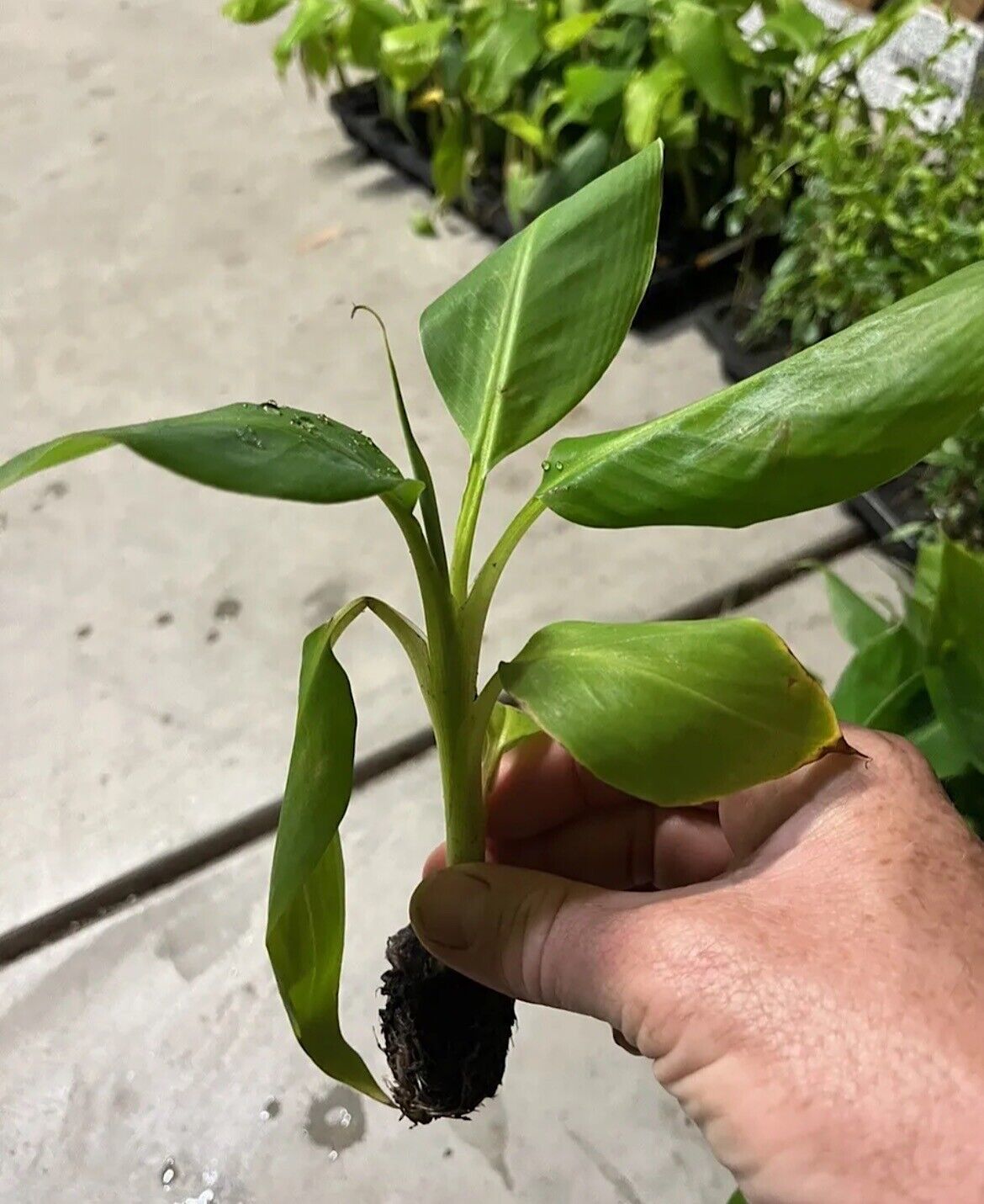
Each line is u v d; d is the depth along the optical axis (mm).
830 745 173
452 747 218
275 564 467
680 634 185
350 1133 317
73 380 546
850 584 446
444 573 195
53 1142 316
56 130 728
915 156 444
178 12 860
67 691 425
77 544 479
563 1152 312
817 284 463
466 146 606
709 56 488
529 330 215
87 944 356
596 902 205
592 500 180
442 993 248
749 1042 175
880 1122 163
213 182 675
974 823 275
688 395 525
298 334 566
